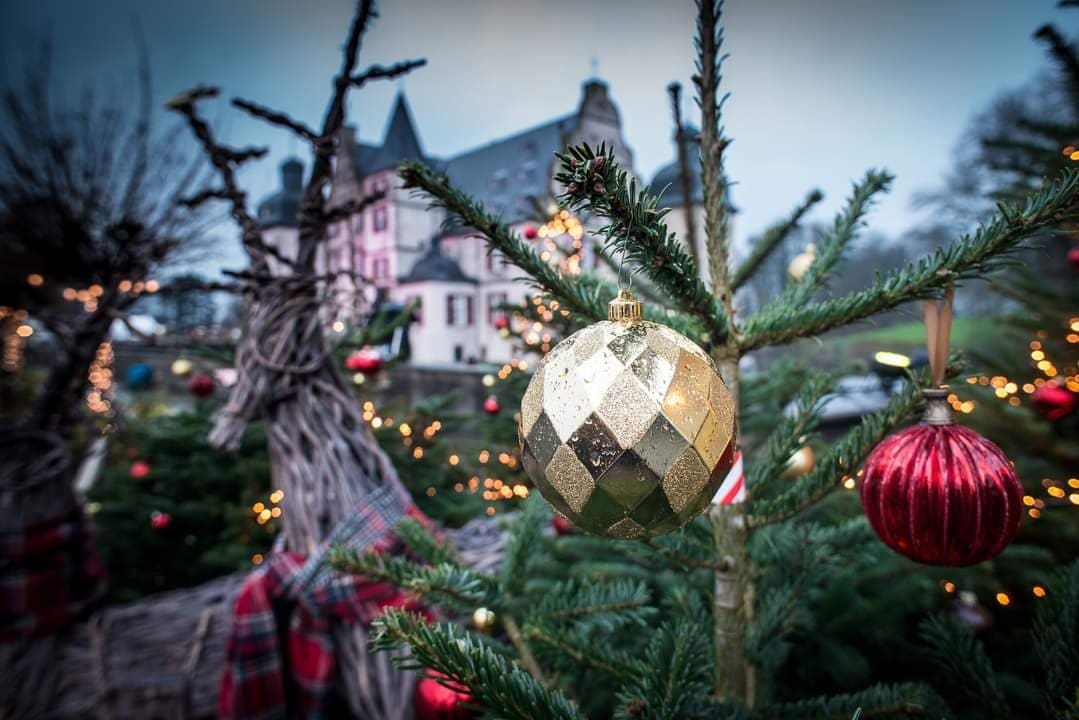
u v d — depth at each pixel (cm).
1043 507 260
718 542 109
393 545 159
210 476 411
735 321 107
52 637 238
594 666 108
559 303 100
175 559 424
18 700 214
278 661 165
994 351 390
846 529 131
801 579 124
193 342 255
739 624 107
